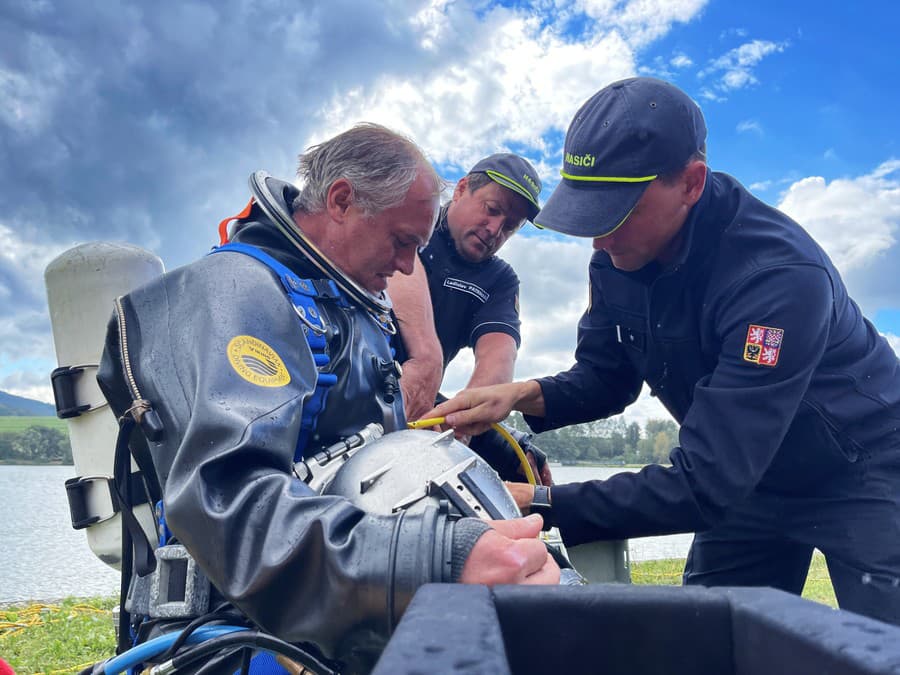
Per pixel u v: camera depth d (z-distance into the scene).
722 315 1.94
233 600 0.98
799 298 1.83
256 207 1.58
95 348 2.08
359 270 1.56
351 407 1.42
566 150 2.07
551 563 0.97
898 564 1.97
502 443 2.14
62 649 4.09
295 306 1.36
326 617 0.91
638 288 2.23
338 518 0.94
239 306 1.24
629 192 1.91
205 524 0.98
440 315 2.93
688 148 1.93
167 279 1.33
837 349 2.04
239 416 1.07
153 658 1.28
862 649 0.32
